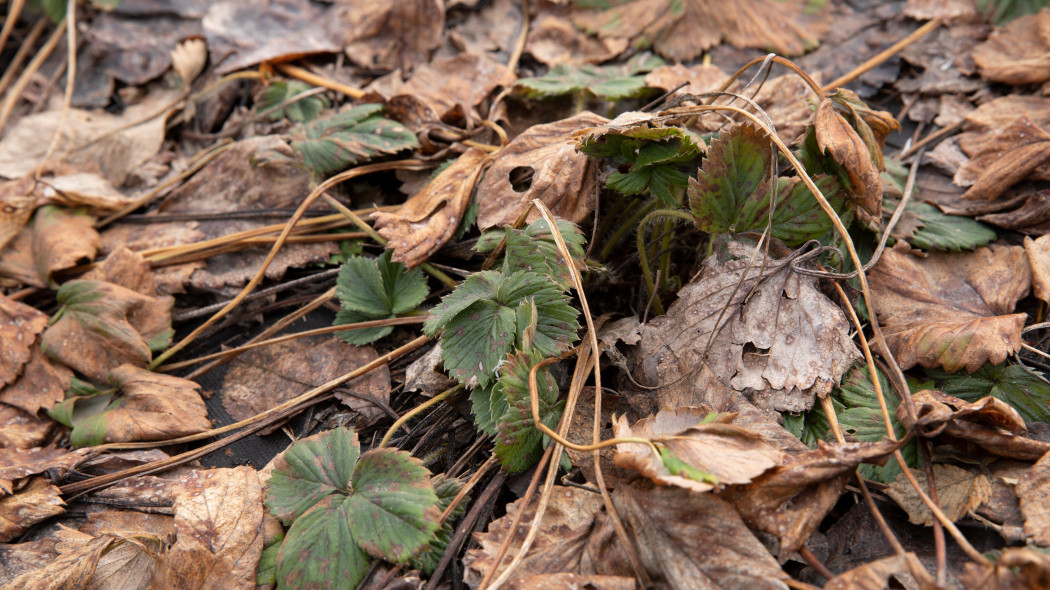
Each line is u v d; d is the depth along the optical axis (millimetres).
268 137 849
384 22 903
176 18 922
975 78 855
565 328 750
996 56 854
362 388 788
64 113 884
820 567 709
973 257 793
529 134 801
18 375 800
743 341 755
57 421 794
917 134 847
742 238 768
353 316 805
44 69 929
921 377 765
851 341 752
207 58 910
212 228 842
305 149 828
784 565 723
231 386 803
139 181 867
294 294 829
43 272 828
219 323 822
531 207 776
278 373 802
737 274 763
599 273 791
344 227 833
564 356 749
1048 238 782
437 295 812
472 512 744
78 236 834
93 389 799
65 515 763
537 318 751
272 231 833
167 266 832
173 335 815
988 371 760
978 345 749
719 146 752
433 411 775
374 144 826
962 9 876
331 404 792
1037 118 823
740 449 715
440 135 840
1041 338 773
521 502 732
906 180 824
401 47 903
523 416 732
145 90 908
